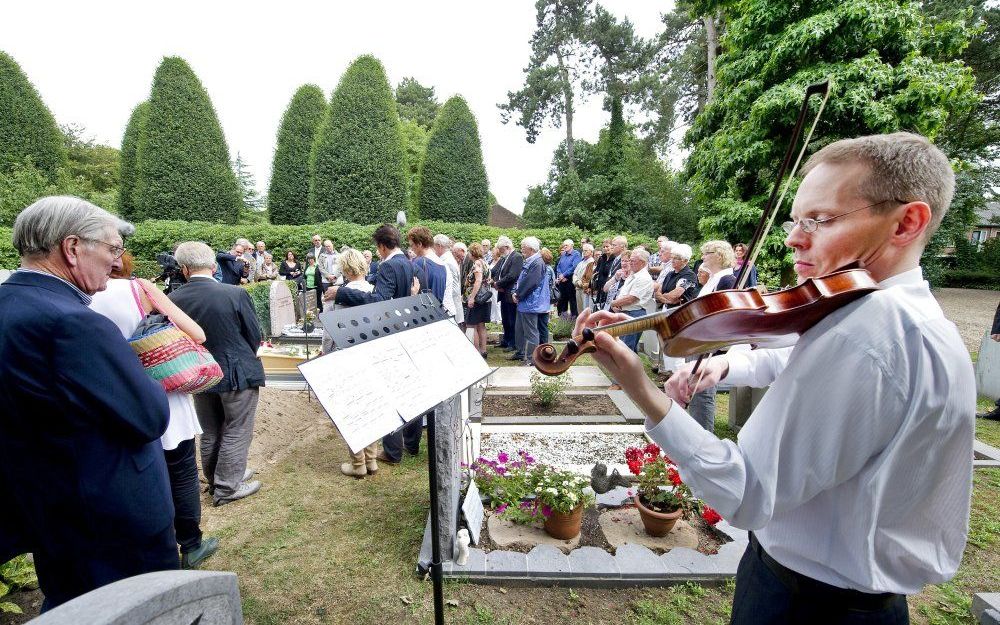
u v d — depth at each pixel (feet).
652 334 23.11
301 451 14.29
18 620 7.72
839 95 20.68
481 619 7.82
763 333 3.16
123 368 5.18
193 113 60.44
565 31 82.99
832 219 3.14
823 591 3.26
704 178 27.04
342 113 58.65
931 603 8.19
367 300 13.02
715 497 2.94
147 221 56.08
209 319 10.65
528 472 10.80
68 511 5.14
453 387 5.92
